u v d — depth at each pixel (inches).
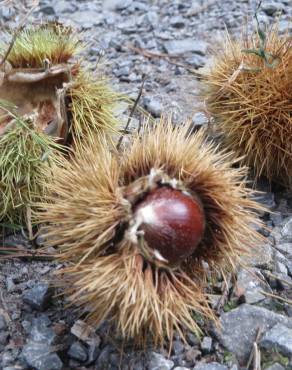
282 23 16.3
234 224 8.3
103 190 7.8
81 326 8.7
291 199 11.4
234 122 10.9
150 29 16.9
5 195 9.8
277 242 10.5
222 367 8.4
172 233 7.8
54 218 8.1
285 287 9.7
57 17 17.1
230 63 11.2
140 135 9.3
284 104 10.5
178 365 8.4
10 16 16.5
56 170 8.7
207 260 8.6
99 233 7.7
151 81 14.7
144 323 8.0
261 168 11.0
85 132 10.6
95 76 11.0
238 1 18.0
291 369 8.4
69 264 9.6
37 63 10.7
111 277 7.5
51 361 8.4
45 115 10.7
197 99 12.6
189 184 8.4
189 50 15.8
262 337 8.7
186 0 18.2
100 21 17.2
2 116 10.3
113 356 8.4
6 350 8.7
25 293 9.4
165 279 7.9
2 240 10.4
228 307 9.2
